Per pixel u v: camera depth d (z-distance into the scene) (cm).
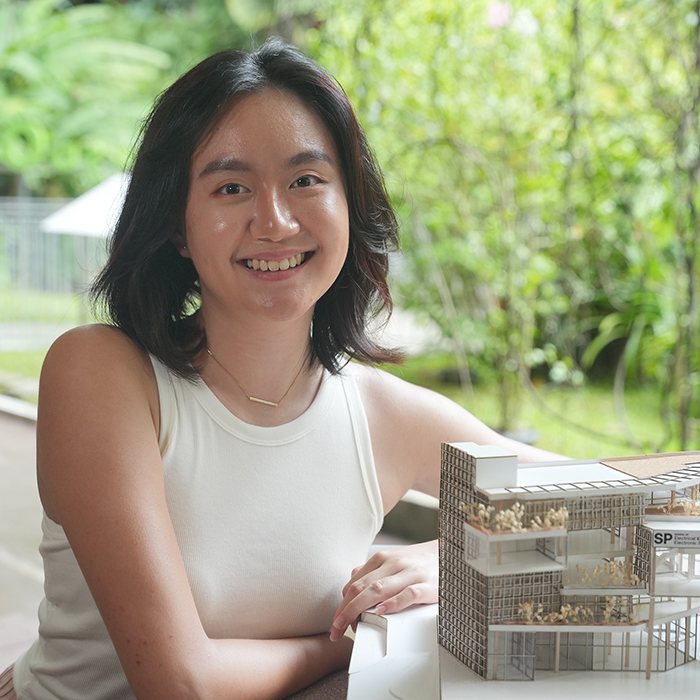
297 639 100
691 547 72
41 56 849
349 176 101
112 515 86
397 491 116
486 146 351
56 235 642
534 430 355
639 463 83
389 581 94
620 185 327
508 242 349
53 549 100
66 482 89
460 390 420
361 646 85
